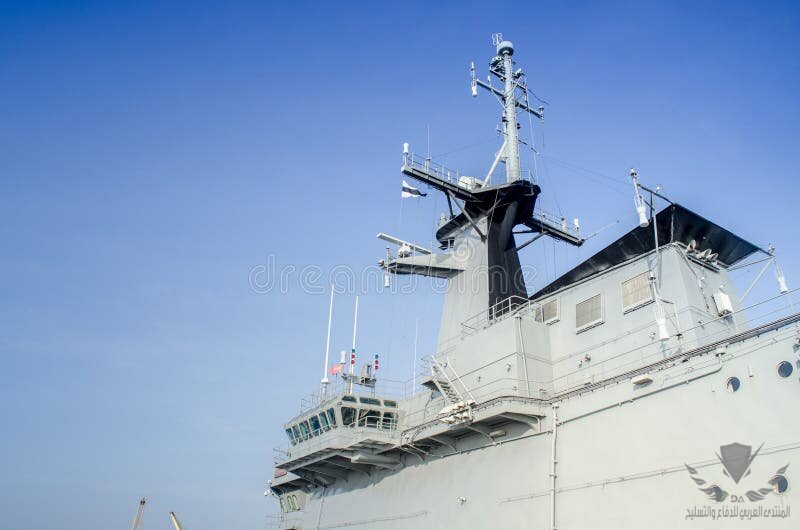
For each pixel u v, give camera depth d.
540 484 26.97
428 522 32.94
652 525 22.00
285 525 51.00
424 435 33.66
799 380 19.66
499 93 42.09
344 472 43.72
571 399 27.16
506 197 37.84
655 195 27.06
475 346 33.72
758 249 29.98
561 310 32.09
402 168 37.34
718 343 22.36
